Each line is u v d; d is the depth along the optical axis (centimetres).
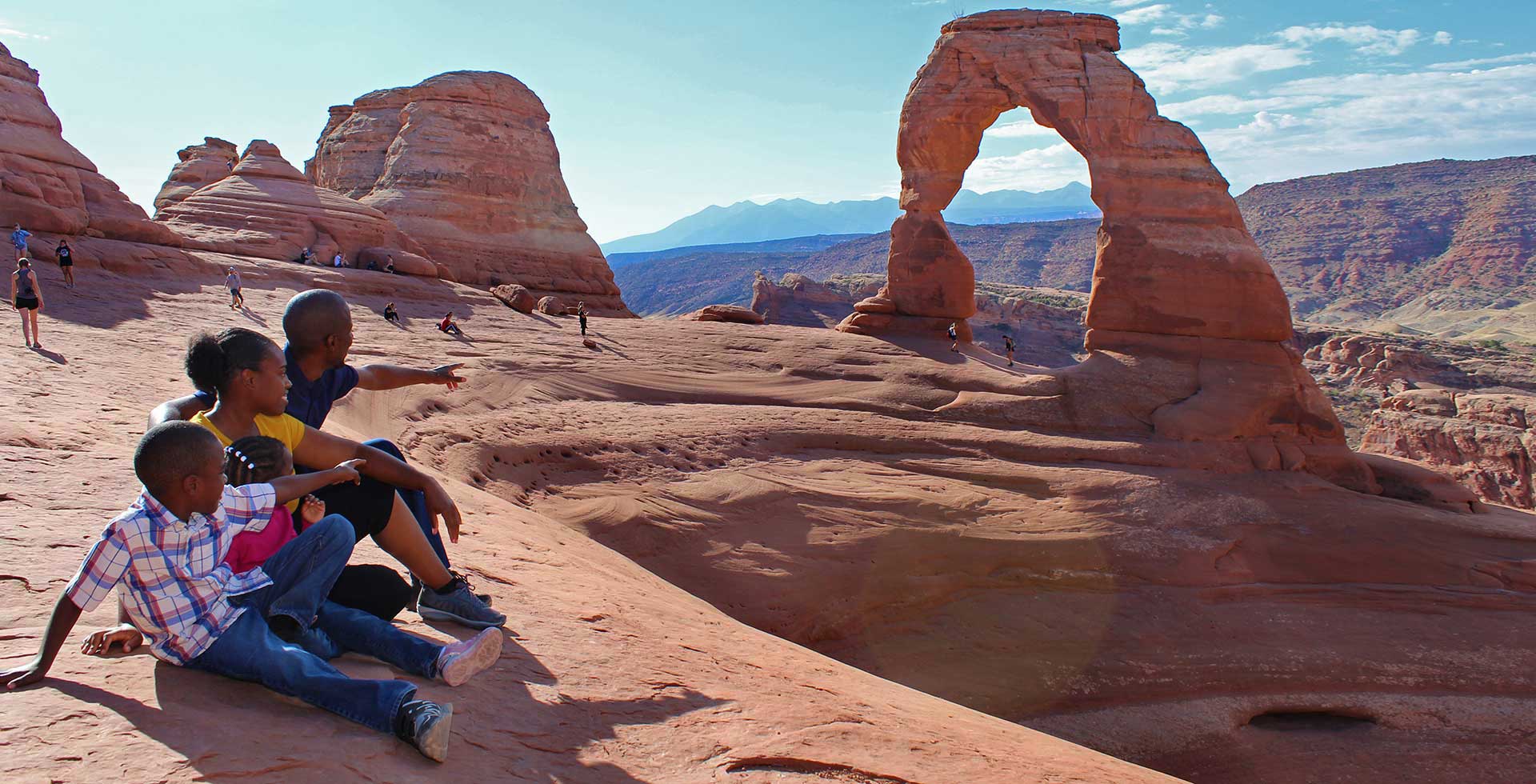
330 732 271
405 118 5069
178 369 1391
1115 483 2270
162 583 288
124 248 2712
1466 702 1531
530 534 752
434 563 405
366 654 336
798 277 10519
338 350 425
